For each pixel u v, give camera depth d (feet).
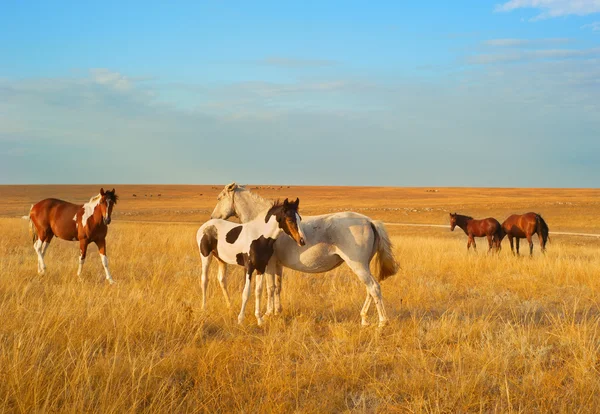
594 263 43.11
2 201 274.57
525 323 25.85
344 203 269.23
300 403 15.78
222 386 16.57
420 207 212.64
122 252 53.67
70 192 394.11
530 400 15.80
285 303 29.66
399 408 15.55
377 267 27.04
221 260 28.94
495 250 64.18
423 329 24.31
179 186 552.00
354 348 21.36
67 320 22.56
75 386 15.49
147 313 23.97
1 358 16.78
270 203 31.96
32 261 45.75
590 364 18.37
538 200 258.37
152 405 14.53
